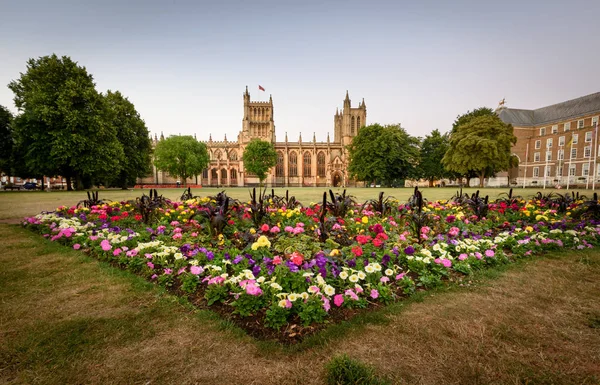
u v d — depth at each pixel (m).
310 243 5.04
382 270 4.09
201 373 2.14
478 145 42.41
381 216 8.12
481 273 4.25
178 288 3.69
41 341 2.51
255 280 3.33
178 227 6.46
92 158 30.30
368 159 49.41
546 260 4.90
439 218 7.12
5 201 17.09
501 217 8.05
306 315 2.77
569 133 58.66
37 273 4.23
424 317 2.96
